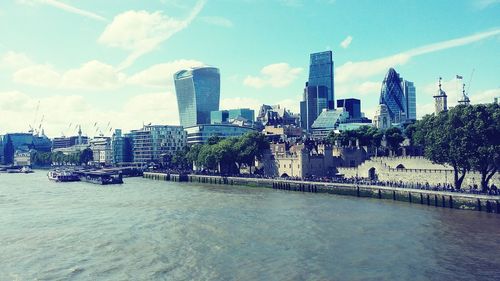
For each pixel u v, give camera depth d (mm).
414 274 69688
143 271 74250
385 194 147125
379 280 67438
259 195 169000
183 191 192500
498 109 128500
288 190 186125
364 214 118625
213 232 100875
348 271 71688
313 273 71062
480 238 89438
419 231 96875
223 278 69750
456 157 128375
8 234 103125
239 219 115562
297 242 90000
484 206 117312
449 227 99750
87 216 126188
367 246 85875
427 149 141875
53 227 110562
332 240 90875
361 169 192875
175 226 108562
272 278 69188
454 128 130625
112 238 97625
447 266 73000
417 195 135125
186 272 73125
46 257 83688
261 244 89125
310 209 129000
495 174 138000
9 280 71250
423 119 175375
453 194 124438
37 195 185250
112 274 73188
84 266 77750
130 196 175750
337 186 165125
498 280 66500
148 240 95062
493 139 124938
